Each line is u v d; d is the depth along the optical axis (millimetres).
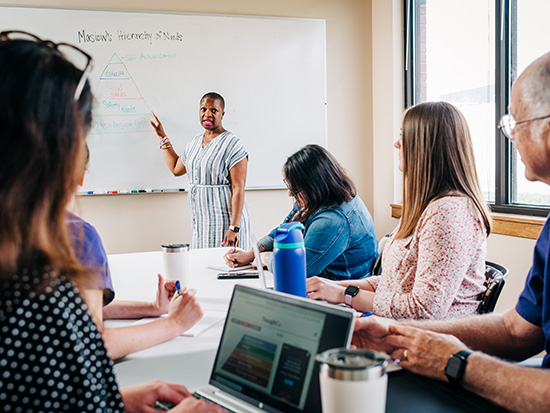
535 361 1072
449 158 1405
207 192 3238
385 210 3826
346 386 581
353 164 3914
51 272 620
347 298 1395
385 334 1006
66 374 619
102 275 910
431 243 1334
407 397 831
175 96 3516
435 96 3463
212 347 1114
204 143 3330
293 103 3738
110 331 1088
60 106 635
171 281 1358
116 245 3494
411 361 941
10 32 697
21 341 601
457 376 861
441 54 3377
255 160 3689
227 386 810
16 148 602
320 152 1900
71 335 620
